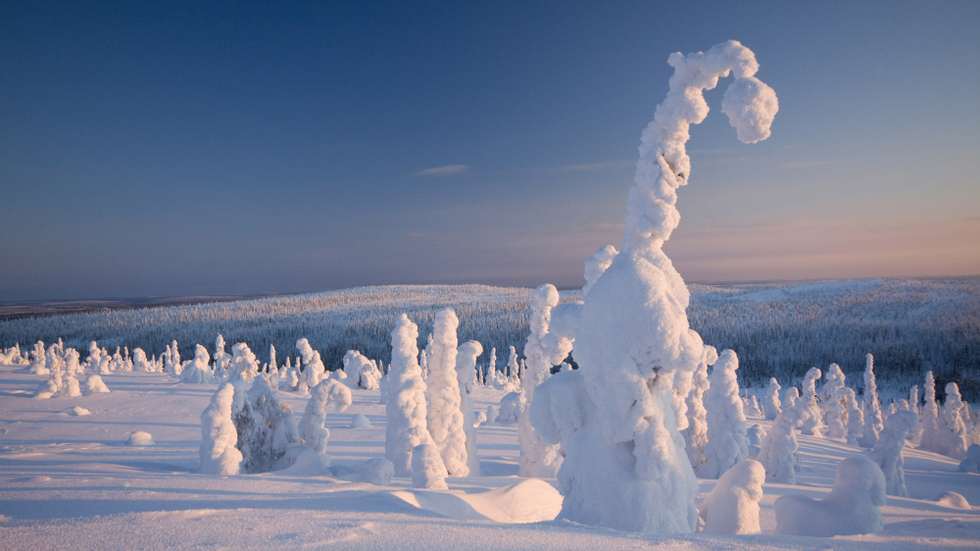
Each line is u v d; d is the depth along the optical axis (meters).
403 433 12.19
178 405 25.25
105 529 4.13
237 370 36.06
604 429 5.46
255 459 12.02
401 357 12.48
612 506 5.40
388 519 4.60
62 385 28.19
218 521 4.42
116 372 48.38
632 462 5.52
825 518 6.10
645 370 5.44
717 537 4.00
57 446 14.53
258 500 6.25
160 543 3.71
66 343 167.50
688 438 16.83
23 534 3.98
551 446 13.25
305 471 10.58
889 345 124.06
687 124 5.80
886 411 45.75
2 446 14.50
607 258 8.88
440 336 13.15
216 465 10.34
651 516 5.30
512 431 23.23
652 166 5.80
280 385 41.38
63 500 6.42
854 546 3.72
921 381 100.38
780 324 158.00
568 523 4.61
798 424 35.72
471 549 3.61
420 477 9.23
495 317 171.38
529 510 7.21
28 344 167.12
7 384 33.78
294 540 3.82
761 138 5.04
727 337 141.38
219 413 10.63
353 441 17.27
